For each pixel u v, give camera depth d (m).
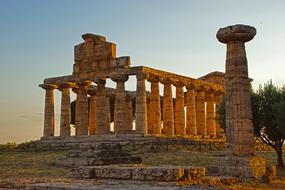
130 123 67.50
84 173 23.42
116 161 32.72
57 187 18.52
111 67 55.56
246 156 25.84
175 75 58.41
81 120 58.22
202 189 18.16
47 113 60.78
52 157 41.09
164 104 57.59
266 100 38.28
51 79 61.47
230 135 26.55
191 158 36.75
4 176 27.27
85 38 59.47
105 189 17.33
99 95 56.91
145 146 45.25
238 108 26.41
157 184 19.45
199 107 64.25
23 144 56.84
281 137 37.56
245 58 26.98
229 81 26.95
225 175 25.34
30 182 21.69
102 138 52.34
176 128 59.06
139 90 52.34
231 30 26.50
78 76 58.91
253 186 22.56
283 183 24.92
